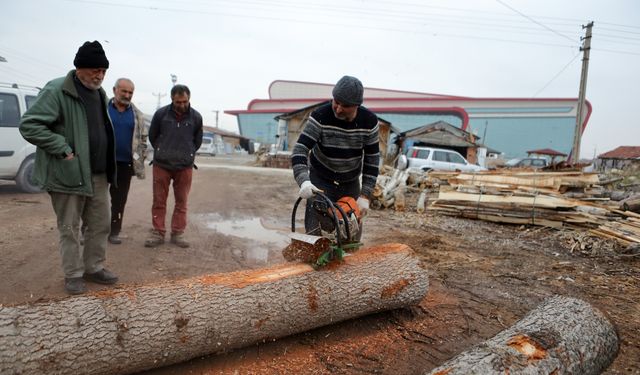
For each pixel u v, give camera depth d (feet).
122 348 6.73
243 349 8.45
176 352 7.28
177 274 12.10
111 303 6.97
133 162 14.23
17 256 12.75
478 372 6.46
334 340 9.10
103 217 10.42
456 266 15.12
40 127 8.54
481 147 82.69
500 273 14.56
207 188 33.78
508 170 37.17
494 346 7.23
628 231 18.93
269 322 8.11
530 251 18.15
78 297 6.93
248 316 7.88
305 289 8.53
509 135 138.21
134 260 13.03
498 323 10.38
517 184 27.30
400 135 76.38
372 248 10.36
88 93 9.57
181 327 7.22
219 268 12.93
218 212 23.12
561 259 16.97
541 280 14.02
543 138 136.15
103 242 10.66
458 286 12.95
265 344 8.71
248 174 50.93
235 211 23.77
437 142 75.56
